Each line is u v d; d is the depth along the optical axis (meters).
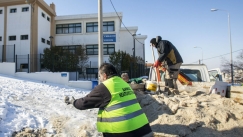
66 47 26.34
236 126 3.28
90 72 25.11
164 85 5.68
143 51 29.11
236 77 30.22
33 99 6.92
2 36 23.19
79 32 26.45
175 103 4.21
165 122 3.64
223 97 4.43
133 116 2.42
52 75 13.54
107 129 2.43
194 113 3.66
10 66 14.11
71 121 4.58
